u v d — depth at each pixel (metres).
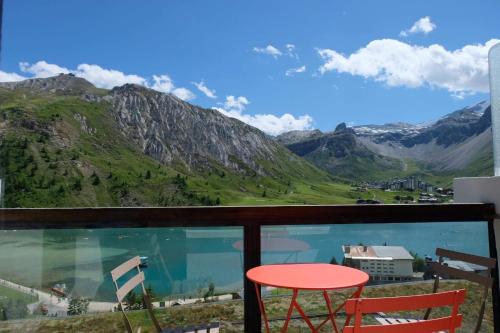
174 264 3.03
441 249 3.17
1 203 3.35
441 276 3.14
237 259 3.11
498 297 3.45
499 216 3.46
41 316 2.99
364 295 3.23
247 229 3.14
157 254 3.02
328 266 3.01
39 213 3.00
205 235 3.09
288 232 3.18
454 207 3.45
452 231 3.40
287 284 2.48
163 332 2.82
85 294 2.98
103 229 3.02
